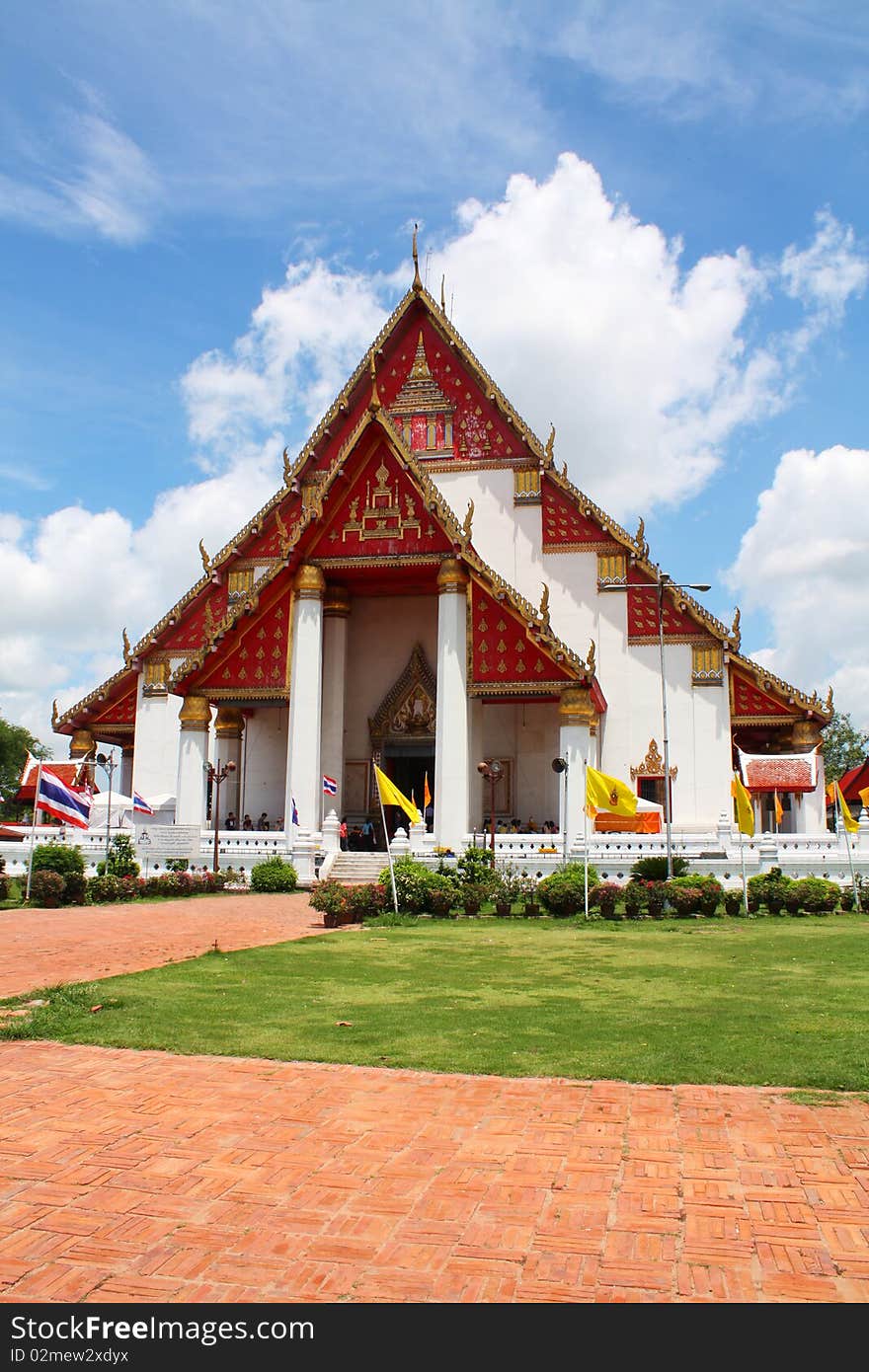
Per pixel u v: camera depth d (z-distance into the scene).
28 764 31.70
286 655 32.22
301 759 31.30
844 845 27.12
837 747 74.31
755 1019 9.65
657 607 36.06
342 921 19.72
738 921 20.88
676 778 35.16
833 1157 5.90
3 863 25.78
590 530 36.69
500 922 20.56
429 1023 9.45
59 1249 4.74
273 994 10.97
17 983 11.50
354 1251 4.71
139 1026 9.13
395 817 37.00
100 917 19.62
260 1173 5.64
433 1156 5.91
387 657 37.78
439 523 31.78
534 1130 6.37
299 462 37.28
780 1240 4.82
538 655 31.23
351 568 32.28
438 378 38.25
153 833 29.16
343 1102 6.95
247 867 29.20
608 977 12.48
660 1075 7.56
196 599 37.56
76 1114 6.65
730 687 35.59
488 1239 4.83
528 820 36.09
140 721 37.34
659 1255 4.68
